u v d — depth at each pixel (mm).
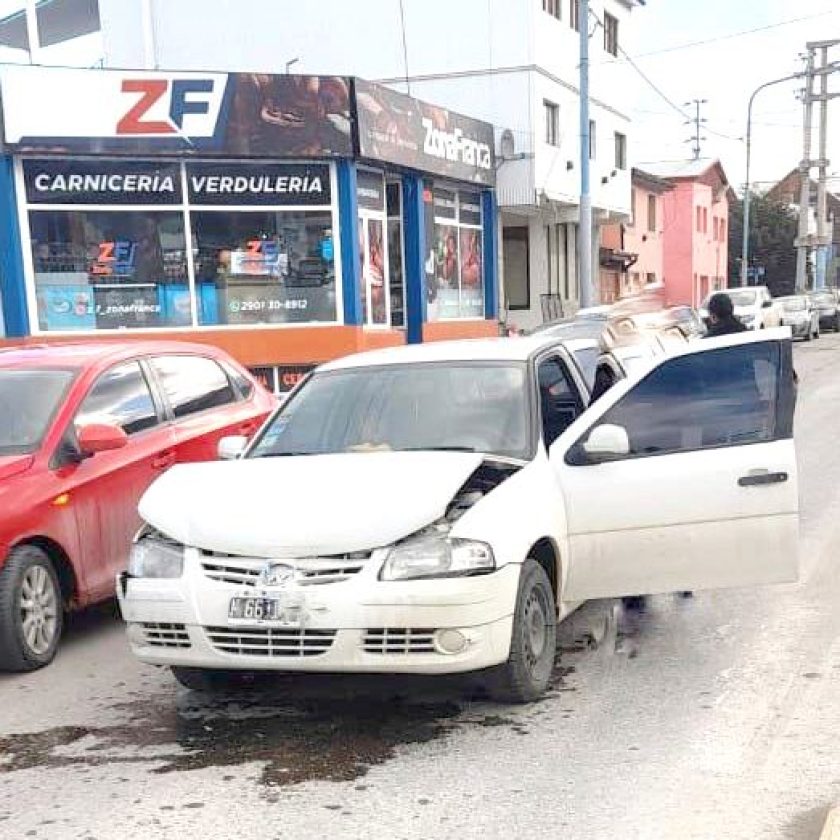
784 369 5098
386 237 19672
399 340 19641
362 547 4211
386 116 18484
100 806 3834
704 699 4715
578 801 3748
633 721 4480
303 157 17344
